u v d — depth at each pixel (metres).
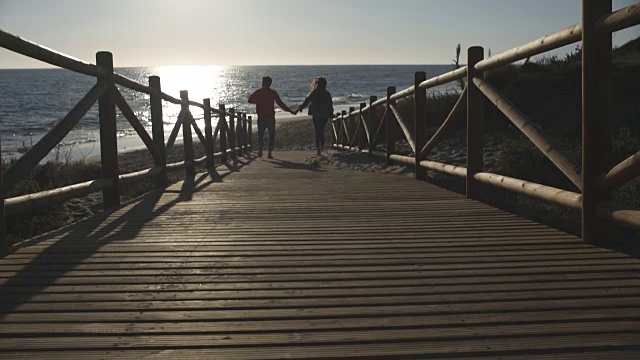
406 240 3.50
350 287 2.55
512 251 3.19
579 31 3.24
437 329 2.04
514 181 4.35
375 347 1.88
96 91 4.85
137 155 14.39
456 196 5.54
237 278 2.71
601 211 3.22
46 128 28.66
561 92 11.19
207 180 7.55
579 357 1.78
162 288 2.56
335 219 4.29
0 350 1.88
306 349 1.88
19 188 6.25
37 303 2.36
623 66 11.62
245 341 1.95
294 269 2.86
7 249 3.31
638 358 1.77
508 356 1.80
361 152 11.74
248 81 115.25
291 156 12.81
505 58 4.34
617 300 2.32
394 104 8.84
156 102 6.75
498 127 10.53
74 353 1.86
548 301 2.33
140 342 1.95
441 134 6.23
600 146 3.26
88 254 3.22
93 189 4.68
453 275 2.72
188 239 3.61
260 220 4.30
